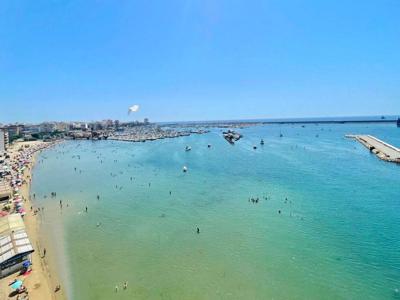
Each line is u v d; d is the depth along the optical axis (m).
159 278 30.81
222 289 28.50
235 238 39.56
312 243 37.16
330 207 50.19
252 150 131.62
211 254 35.47
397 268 30.94
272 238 39.09
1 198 59.00
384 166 84.56
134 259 35.00
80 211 53.81
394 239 37.44
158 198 60.75
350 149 123.69
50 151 159.25
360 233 39.56
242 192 62.09
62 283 30.31
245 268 32.03
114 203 58.34
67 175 90.00
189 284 29.53
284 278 29.91
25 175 90.19
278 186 65.56
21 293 27.98
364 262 32.31
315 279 29.56
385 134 191.75
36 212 53.62
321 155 109.19
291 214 47.62
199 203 55.88
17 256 32.31
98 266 33.62
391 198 54.12
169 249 37.22
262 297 27.09
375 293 27.11
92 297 27.92
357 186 63.19
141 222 47.09
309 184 66.38
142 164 105.12
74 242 40.12
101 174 89.88
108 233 43.03
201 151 135.12
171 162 106.62
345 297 26.70
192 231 42.56
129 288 29.23
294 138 189.38
